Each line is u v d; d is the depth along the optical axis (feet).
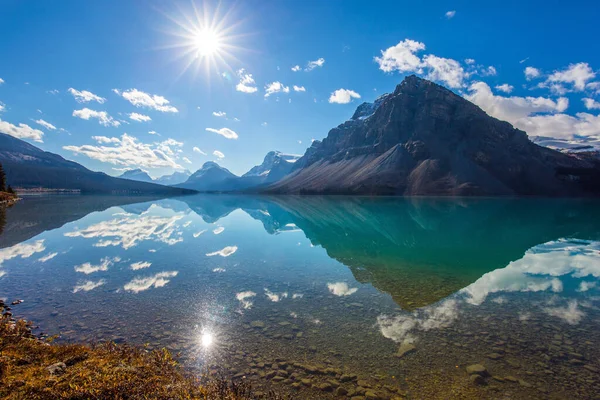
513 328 46.24
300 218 246.68
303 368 35.19
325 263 89.56
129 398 22.25
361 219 235.61
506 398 30.66
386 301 57.77
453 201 476.95
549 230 164.96
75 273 74.84
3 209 266.57
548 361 37.32
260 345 40.40
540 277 75.46
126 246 112.78
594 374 34.68
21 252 98.89
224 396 26.53
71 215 227.40
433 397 30.66
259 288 65.05
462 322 48.42
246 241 130.93
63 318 47.83
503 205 380.17
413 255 102.22
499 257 99.09
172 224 192.54
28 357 27.78
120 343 39.83
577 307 55.11
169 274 75.41
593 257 98.32
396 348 40.04
